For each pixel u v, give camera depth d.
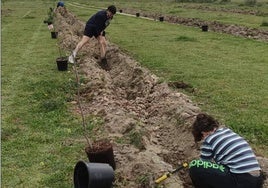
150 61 16.66
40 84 12.95
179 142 8.52
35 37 24.22
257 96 11.77
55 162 7.75
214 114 10.38
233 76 14.12
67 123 9.68
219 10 45.06
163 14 40.72
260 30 25.81
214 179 5.79
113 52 16.83
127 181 6.73
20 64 16.36
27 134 9.10
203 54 18.14
